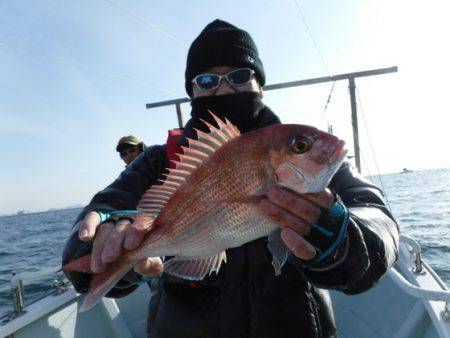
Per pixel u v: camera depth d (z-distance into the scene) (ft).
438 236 12.35
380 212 1.71
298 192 1.34
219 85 2.25
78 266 1.49
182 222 1.65
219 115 2.16
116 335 3.43
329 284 1.43
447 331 2.18
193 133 2.14
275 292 1.68
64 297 3.25
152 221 1.64
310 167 1.49
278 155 1.53
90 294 1.46
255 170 1.57
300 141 1.51
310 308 1.68
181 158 1.71
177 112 6.23
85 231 1.48
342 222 1.31
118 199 1.99
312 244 1.31
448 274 7.49
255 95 2.18
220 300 1.72
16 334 2.88
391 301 3.12
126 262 1.56
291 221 1.32
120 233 1.55
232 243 1.60
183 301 1.77
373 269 1.44
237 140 1.62
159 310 1.83
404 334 2.72
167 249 1.63
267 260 1.72
